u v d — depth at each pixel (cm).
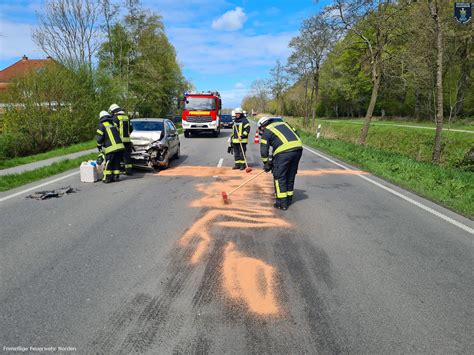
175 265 399
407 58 1764
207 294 337
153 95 3869
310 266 401
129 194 751
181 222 556
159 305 318
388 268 399
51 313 306
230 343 268
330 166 1183
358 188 835
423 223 567
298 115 5691
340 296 336
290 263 408
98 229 523
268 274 379
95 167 889
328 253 439
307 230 525
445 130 2261
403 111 4641
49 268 392
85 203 675
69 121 1825
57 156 1361
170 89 4775
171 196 732
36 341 270
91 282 360
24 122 1669
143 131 1109
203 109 2373
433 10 1414
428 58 1761
